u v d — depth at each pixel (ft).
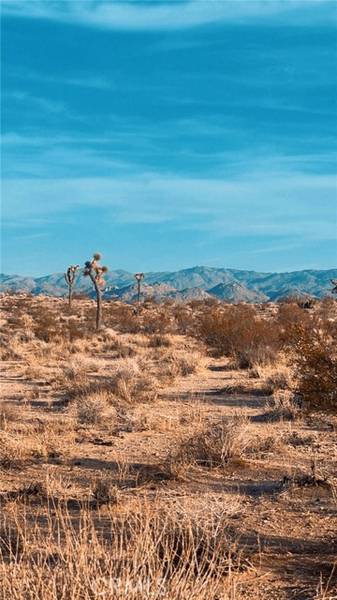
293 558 21.56
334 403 31.14
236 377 73.82
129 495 28.99
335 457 36.52
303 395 31.91
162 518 22.43
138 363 81.76
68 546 15.55
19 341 124.26
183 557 17.51
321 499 28.37
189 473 32.94
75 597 14.03
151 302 289.74
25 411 53.21
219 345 97.04
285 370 73.46
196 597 14.61
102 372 79.51
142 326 158.71
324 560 21.38
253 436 40.14
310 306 204.33
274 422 46.93
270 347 86.43
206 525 21.34
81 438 41.68
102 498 27.35
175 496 28.40
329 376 31.17
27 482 31.55
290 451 37.81
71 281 225.97
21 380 74.33
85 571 14.37
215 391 63.21
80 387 60.49
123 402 55.52
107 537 22.79
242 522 25.36
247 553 21.70
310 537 23.72
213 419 47.88
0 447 37.32
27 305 253.85
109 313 204.95
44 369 84.74
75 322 175.63
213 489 30.27
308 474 31.86
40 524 24.77
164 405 54.80
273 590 19.04
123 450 38.60
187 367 78.33
